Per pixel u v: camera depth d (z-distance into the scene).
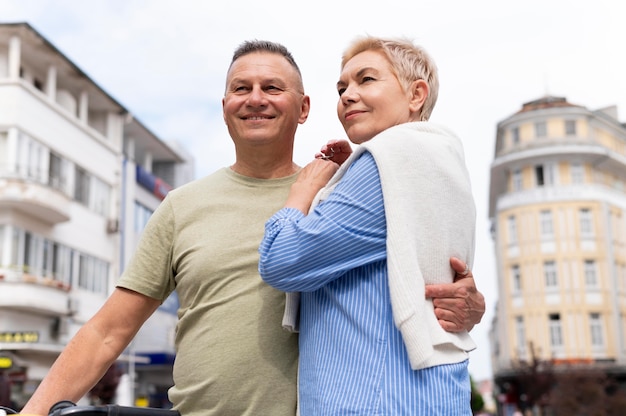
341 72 2.54
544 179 44.78
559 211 44.00
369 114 2.42
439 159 2.22
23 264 24.41
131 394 30.42
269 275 2.18
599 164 45.00
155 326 35.16
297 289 2.18
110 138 31.84
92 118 31.94
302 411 2.23
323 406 2.09
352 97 2.44
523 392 41.31
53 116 26.62
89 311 28.62
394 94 2.41
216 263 2.58
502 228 46.03
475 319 2.24
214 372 2.48
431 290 2.13
